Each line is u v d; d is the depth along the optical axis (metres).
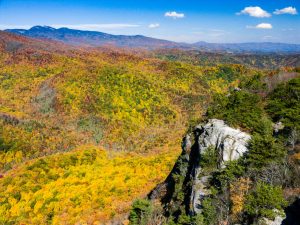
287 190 26.83
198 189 35.41
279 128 37.72
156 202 48.25
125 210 63.88
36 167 100.50
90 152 115.12
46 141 161.88
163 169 88.69
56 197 79.19
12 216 77.25
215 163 36.91
